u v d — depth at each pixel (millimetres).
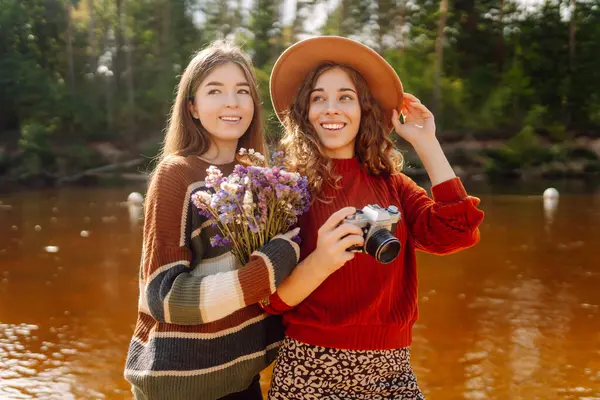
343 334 2014
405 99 2336
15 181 24391
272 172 1895
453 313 6297
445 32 30656
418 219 2225
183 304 1884
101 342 5633
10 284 7688
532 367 4898
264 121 2660
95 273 8227
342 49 2178
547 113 28031
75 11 34281
